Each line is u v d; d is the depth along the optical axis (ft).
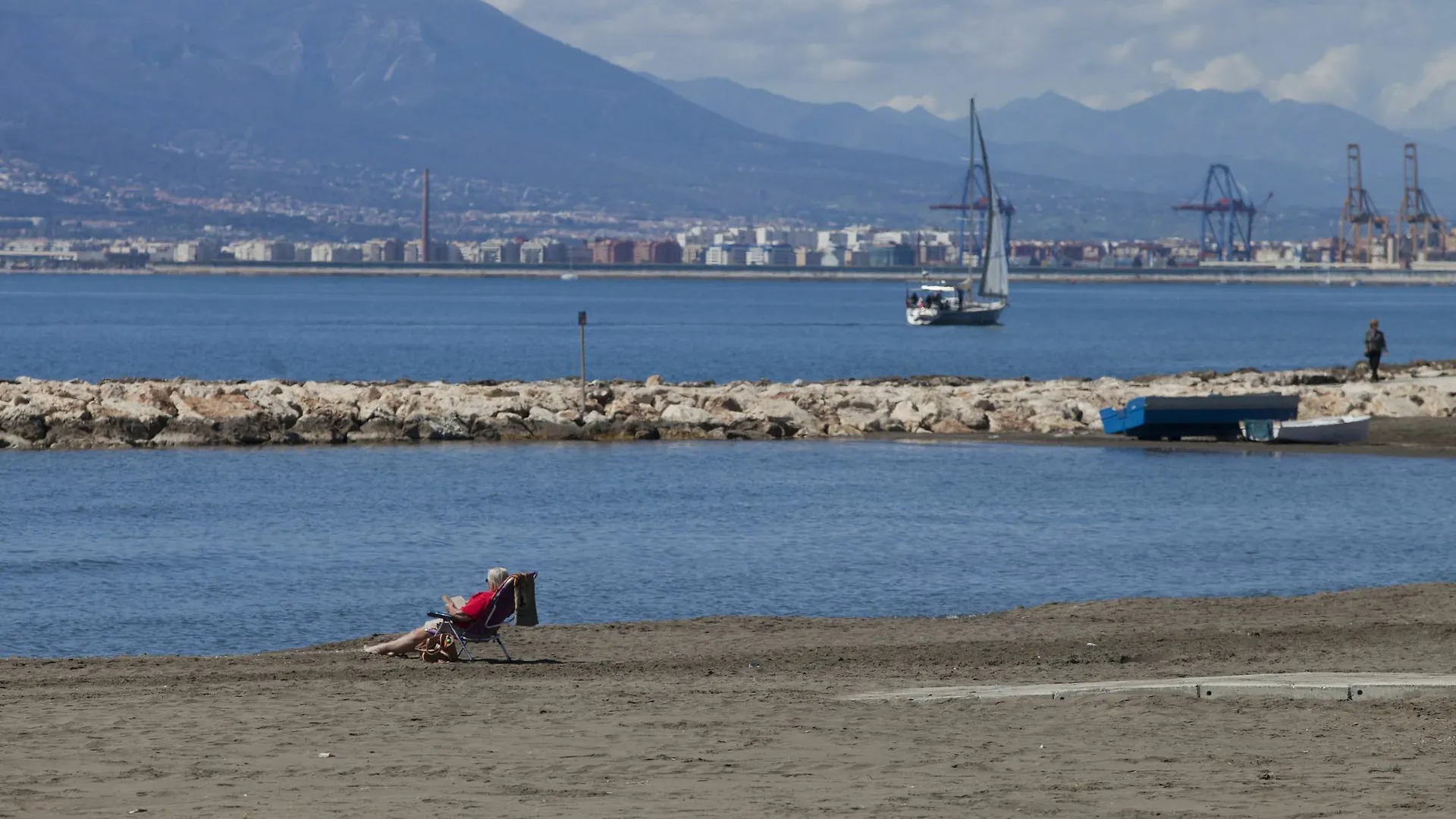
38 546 274.57
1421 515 315.37
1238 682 143.84
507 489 357.41
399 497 342.64
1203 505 330.75
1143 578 246.27
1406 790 103.71
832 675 161.68
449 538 284.61
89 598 227.81
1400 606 204.13
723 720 132.67
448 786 107.24
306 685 153.17
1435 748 119.03
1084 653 173.88
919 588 237.45
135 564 256.52
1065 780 108.58
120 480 371.76
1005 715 135.03
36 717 133.28
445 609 220.23
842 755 118.21
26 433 443.32
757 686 153.58
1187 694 143.02
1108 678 157.99
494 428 476.95
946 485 366.02
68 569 251.60
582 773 111.65
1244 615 199.00
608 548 274.77
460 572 250.37
